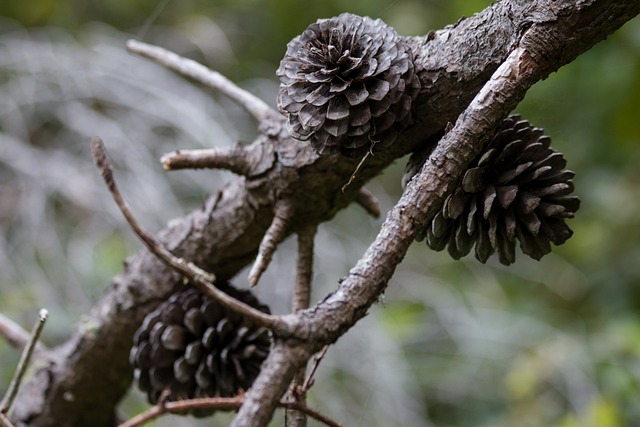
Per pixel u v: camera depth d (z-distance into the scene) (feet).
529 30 5.14
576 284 10.47
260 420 5.01
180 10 11.94
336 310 5.07
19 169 9.73
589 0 5.11
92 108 10.69
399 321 9.41
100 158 5.08
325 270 9.34
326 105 5.24
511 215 5.24
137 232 5.08
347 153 5.27
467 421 9.23
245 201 5.57
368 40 5.25
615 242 10.21
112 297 5.79
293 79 5.26
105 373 5.85
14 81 10.60
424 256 10.63
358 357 8.79
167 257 5.08
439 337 9.77
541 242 5.26
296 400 5.20
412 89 5.26
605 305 10.00
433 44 5.30
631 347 8.70
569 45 5.13
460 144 5.09
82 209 9.97
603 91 8.97
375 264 5.08
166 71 10.64
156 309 5.73
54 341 8.46
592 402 7.97
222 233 5.63
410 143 5.34
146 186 9.23
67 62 10.43
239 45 11.77
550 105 6.05
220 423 8.17
